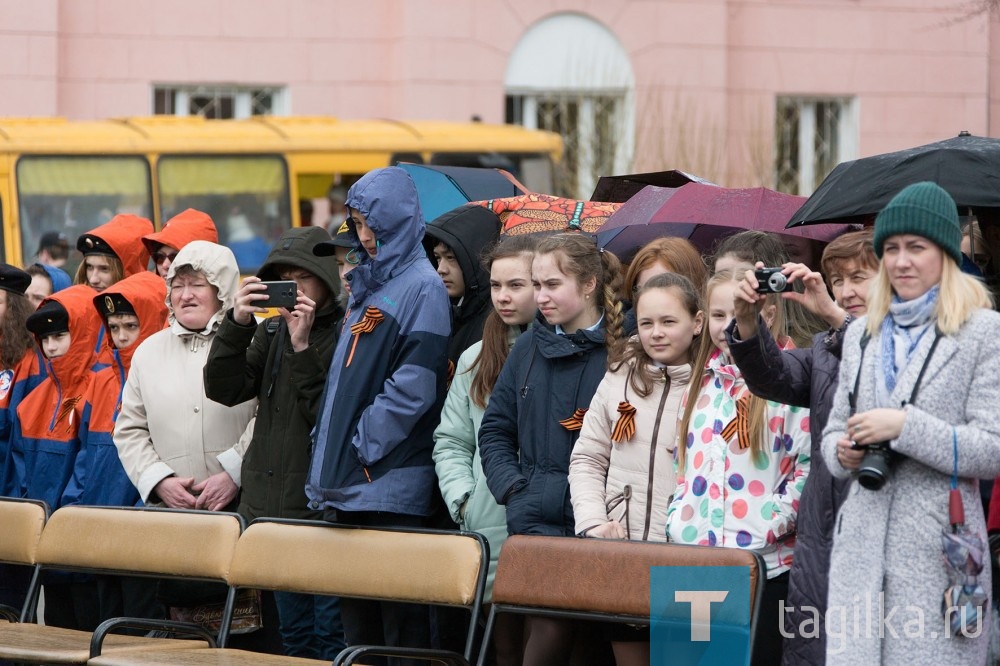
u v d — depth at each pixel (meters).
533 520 9.45
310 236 11.29
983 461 7.29
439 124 31.59
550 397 9.58
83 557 11.14
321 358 10.77
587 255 9.67
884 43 39.16
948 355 7.44
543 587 9.02
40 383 13.24
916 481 7.48
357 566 9.95
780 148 38.62
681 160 36.38
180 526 10.79
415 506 10.12
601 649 9.70
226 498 11.48
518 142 31.81
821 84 38.91
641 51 37.44
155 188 28.67
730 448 8.59
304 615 11.38
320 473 10.05
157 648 10.03
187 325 11.70
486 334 10.27
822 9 38.94
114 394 12.47
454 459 10.17
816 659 7.98
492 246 11.13
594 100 37.25
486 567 9.54
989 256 10.31
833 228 11.90
